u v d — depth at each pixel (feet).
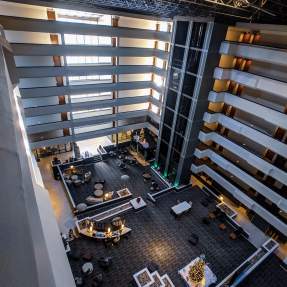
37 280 3.83
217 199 96.43
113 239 75.56
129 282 64.64
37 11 80.38
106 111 117.91
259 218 85.40
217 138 89.35
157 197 96.53
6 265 3.60
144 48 107.55
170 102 95.66
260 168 75.82
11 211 4.39
